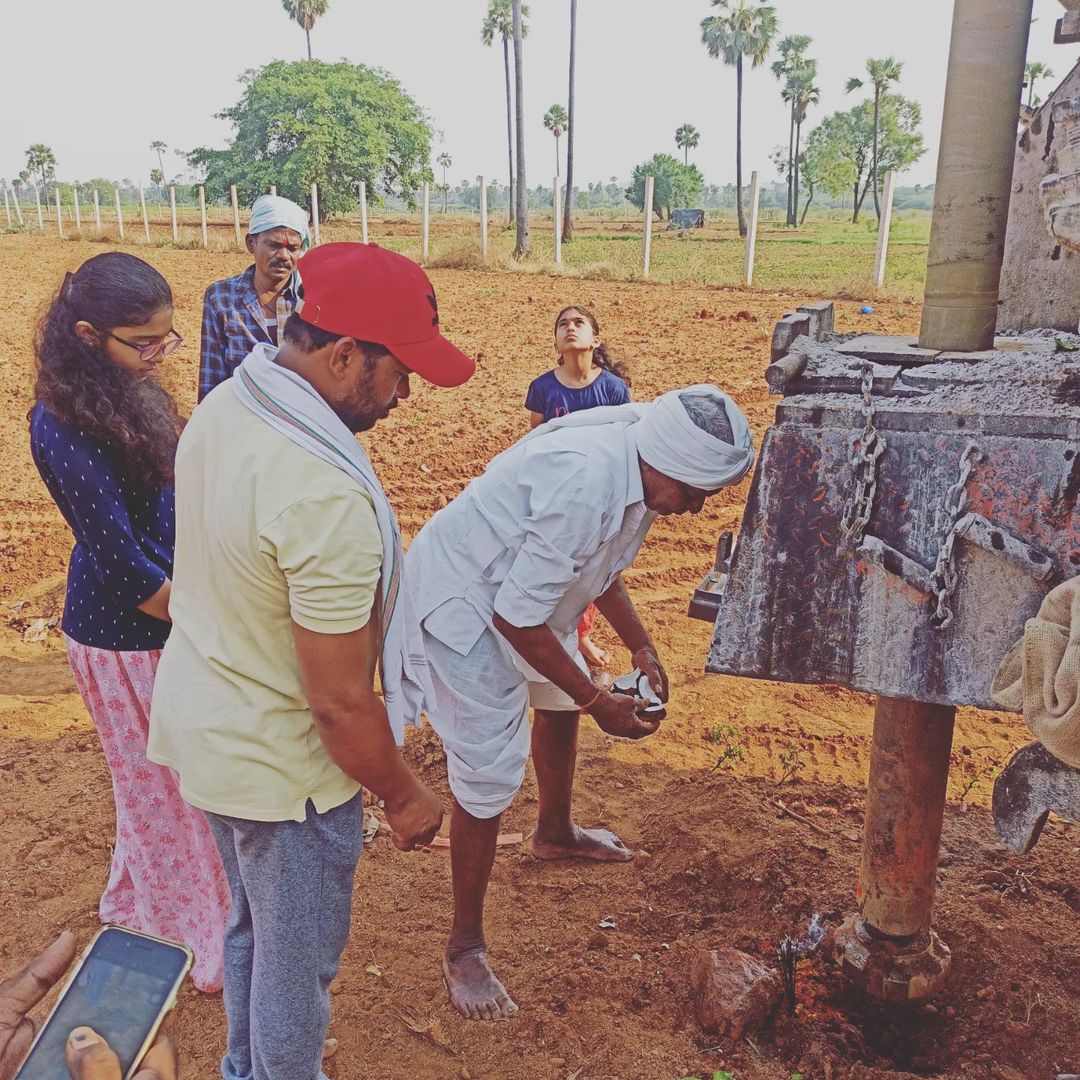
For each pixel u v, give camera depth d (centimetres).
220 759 216
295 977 229
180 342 272
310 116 5031
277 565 203
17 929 346
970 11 236
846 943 308
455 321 1578
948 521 215
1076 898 353
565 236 4194
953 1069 292
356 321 206
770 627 228
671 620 588
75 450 256
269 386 207
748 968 302
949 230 255
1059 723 192
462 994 308
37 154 8069
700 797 411
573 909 356
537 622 274
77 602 283
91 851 387
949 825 396
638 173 7806
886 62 7262
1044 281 333
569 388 500
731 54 6425
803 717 484
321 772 224
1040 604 208
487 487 288
